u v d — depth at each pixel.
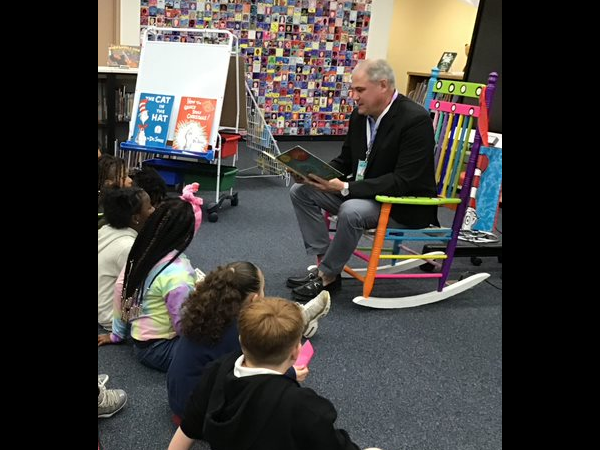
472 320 2.62
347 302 2.71
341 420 1.84
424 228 2.66
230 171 3.97
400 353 2.28
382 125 2.60
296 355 1.25
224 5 6.01
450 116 2.70
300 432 1.14
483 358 2.28
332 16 6.61
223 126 4.34
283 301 1.27
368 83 2.50
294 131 6.92
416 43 7.61
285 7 6.32
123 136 5.25
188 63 3.87
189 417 1.33
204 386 1.32
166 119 3.83
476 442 1.78
